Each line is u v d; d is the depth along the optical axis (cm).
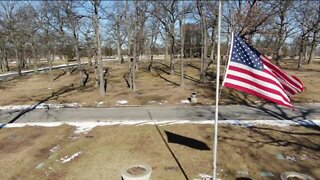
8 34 3747
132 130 1336
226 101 1894
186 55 5894
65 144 1179
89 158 1034
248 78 727
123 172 829
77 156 1056
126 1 4353
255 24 1995
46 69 4938
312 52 4197
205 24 2756
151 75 3344
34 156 1067
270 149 1076
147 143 1164
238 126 1362
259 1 2208
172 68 3269
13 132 1365
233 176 876
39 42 4616
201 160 990
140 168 859
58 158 1044
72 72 4072
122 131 1325
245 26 1908
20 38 3934
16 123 1526
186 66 4066
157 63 4578
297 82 790
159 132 1296
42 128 1417
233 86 726
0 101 2144
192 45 5391
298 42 4628
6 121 1573
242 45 738
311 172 888
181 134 1262
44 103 2028
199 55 5828
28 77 3700
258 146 1107
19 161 1027
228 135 1238
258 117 1512
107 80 3036
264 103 1819
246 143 1139
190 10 3122
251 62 732
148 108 1778
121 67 4231
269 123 1400
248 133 1260
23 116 1677
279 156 1011
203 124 1402
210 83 2603
